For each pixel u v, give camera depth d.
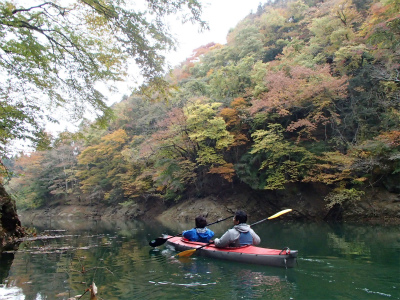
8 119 6.14
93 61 6.48
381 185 14.31
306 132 16.12
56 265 5.38
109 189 29.64
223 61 29.84
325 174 14.62
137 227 14.34
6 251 7.14
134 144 26.34
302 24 29.50
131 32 5.85
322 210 15.47
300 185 16.84
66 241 8.96
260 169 17.14
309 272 4.38
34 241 9.06
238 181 19.39
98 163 29.58
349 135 15.91
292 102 15.68
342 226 12.30
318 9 25.22
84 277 4.42
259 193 18.33
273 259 4.77
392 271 4.40
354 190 13.94
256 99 17.58
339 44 18.73
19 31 5.27
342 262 5.01
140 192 23.84
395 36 13.34
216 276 4.26
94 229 13.80
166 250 6.69
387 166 13.34
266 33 31.56
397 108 13.95
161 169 19.86
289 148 15.45
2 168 8.07
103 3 5.58
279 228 12.26
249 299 3.29
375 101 14.81
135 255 6.18
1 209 9.08
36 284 4.08
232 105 18.59
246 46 27.08
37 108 6.39
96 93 6.94
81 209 30.75
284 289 3.63
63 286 3.97
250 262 5.01
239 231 5.55
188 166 18.70
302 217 15.98
